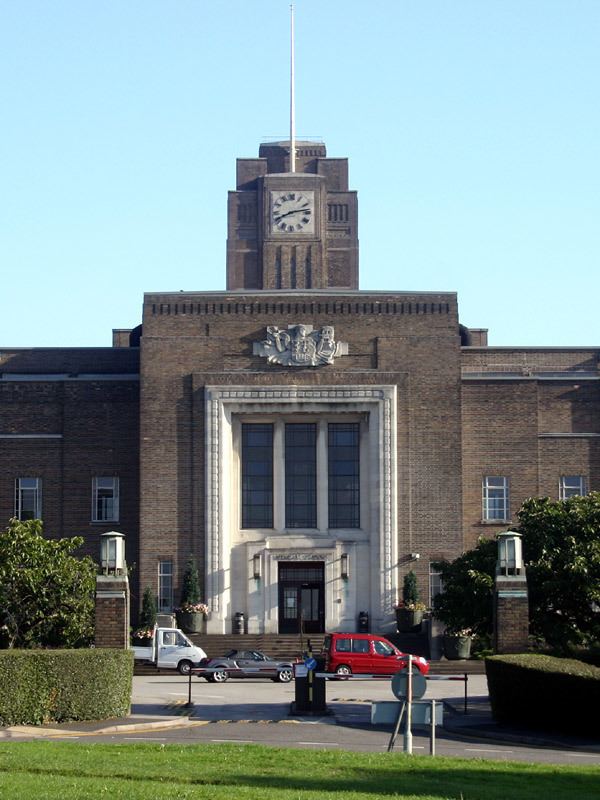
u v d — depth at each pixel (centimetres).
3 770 3091
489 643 7894
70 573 6222
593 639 5800
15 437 8788
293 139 12156
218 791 2822
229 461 8575
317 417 8625
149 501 8538
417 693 3578
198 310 8669
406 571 8494
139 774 3045
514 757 3816
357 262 12206
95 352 9331
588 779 3209
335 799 2772
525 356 9288
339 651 6869
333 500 8619
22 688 4406
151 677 7106
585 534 6038
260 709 5247
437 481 8556
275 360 8600
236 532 8575
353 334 8662
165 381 8619
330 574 8512
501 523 8688
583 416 8825
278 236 12025
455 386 8619
